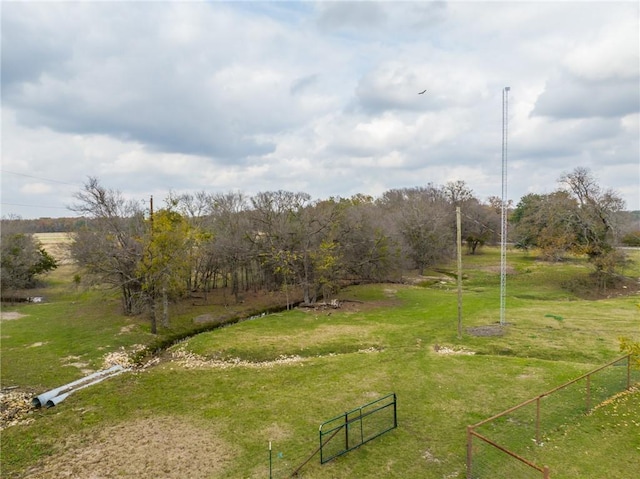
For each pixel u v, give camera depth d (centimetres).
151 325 3362
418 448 1451
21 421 1781
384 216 5619
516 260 6969
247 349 2709
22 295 4728
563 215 4731
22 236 4897
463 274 5816
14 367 2420
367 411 1756
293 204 4538
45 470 1405
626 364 2170
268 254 4175
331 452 1445
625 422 1550
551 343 2573
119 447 1543
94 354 2648
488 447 1435
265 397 1952
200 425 1694
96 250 3597
